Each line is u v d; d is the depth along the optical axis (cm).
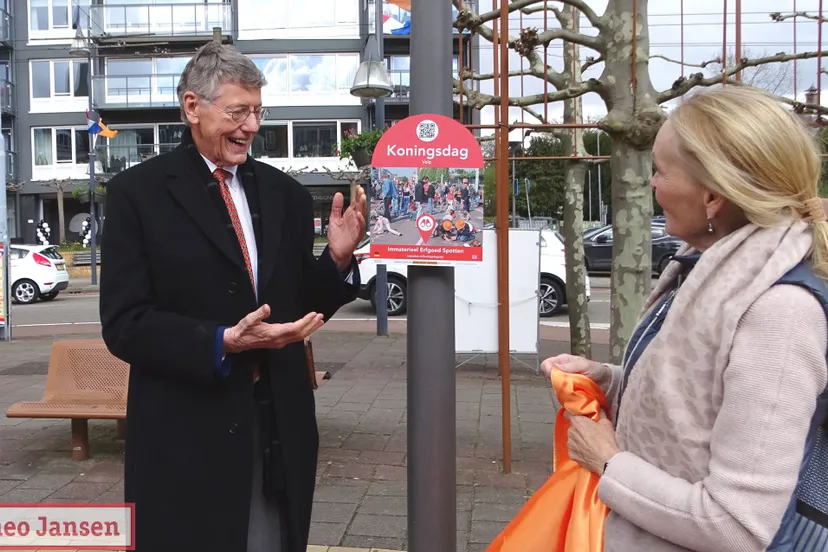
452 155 212
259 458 196
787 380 111
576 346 701
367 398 581
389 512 347
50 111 2792
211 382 177
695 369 123
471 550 307
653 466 128
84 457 426
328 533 323
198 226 184
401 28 1555
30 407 426
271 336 170
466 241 209
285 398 196
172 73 2761
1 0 2742
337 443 456
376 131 1023
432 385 205
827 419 118
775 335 112
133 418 188
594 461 140
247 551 195
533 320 677
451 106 220
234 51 188
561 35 425
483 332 649
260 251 195
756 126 123
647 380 131
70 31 2753
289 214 205
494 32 455
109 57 2759
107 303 180
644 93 409
